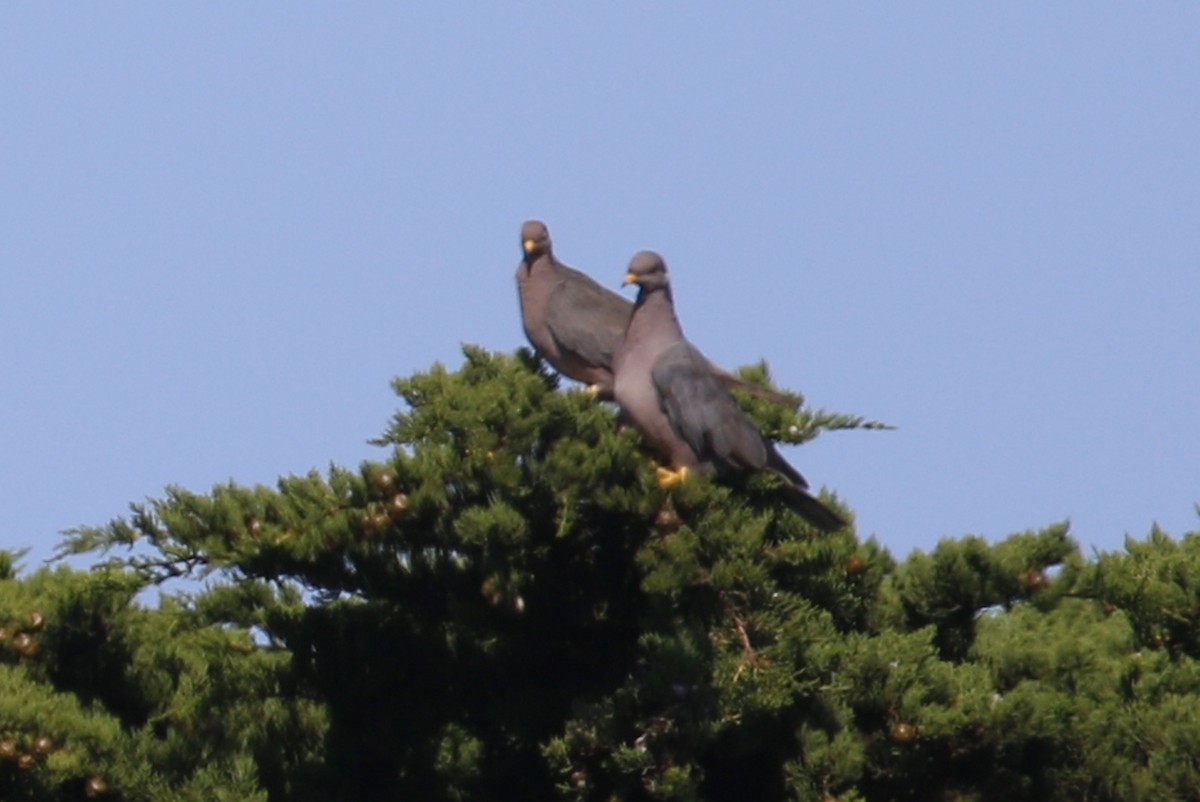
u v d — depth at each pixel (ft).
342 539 49.88
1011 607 52.19
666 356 51.60
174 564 49.57
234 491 50.08
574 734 48.52
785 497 51.01
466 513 47.60
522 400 47.62
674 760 47.88
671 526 47.65
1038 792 51.67
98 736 47.88
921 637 50.34
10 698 47.09
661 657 47.29
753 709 47.96
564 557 51.37
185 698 52.49
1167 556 52.13
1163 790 51.01
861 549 52.49
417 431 48.57
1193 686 52.54
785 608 47.26
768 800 52.39
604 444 48.06
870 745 50.16
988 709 49.37
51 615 50.42
